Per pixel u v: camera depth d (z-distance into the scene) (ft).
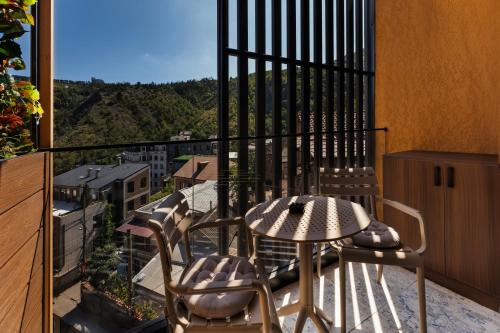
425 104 9.95
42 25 4.73
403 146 10.69
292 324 6.29
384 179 9.03
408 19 10.38
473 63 8.66
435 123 9.68
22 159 3.10
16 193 2.95
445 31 9.32
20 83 3.50
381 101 11.42
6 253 2.73
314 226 4.46
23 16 3.26
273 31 8.79
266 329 3.65
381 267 7.75
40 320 3.70
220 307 3.98
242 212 7.75
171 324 3.95
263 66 8.50
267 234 4.29
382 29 11.32
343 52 10.84
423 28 9.93
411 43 10.31
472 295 6.85
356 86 11.35
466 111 8.87
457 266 7.13
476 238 6.76
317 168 9.83
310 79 9.75
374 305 6.85
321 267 8.75
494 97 8.23
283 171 8.93
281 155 8.92
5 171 2.69
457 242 7.13
